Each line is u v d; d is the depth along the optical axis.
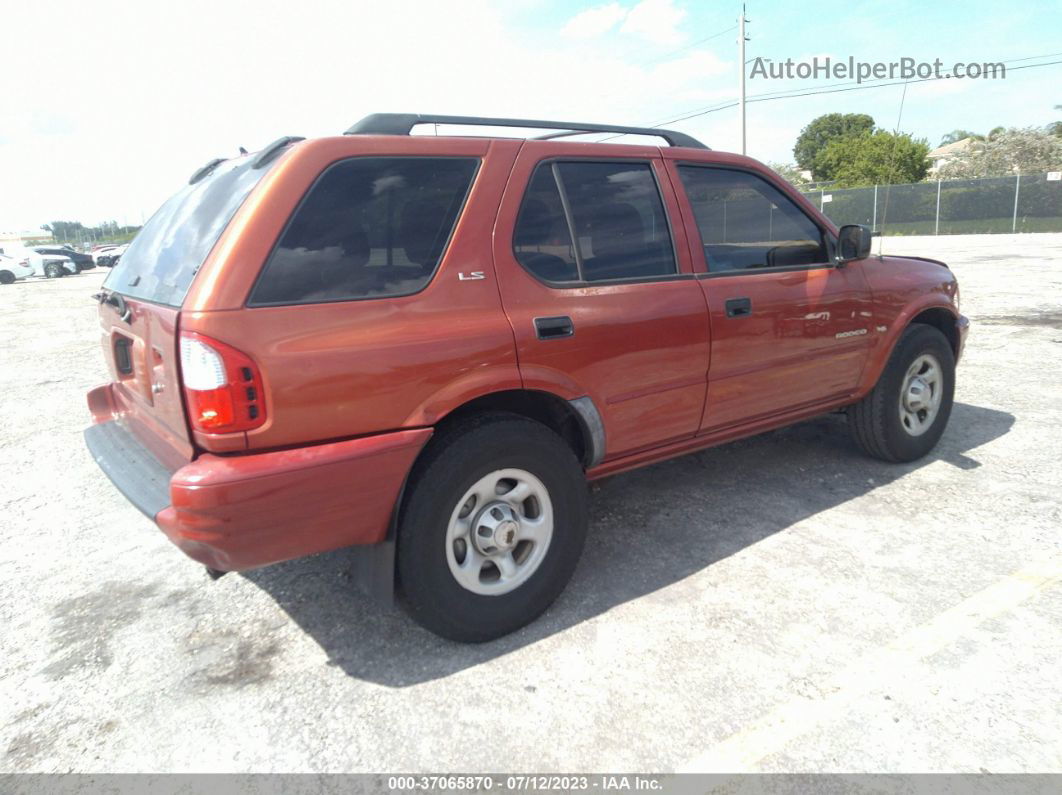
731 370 3.42
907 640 2.66
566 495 2.88
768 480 4.25
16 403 7.30
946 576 3.09
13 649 2.90
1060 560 3.17
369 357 2.38
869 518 3.68
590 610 2.98
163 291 2.54
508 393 2.79
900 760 2.10
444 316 2.56
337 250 2.41
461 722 2.36
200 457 2.28
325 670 2.67
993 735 2.18
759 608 2.92
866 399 4.20
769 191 3.68
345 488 2.36
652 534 3.62
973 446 4.67
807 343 3.70
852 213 31.20
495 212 2.74
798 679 2.48
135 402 3.01
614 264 3.07
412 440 2.46
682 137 3.60
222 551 2.22
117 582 3.43
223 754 2.26
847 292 3.85
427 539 2.54
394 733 2.32
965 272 14.60
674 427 3.31
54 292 23.98
